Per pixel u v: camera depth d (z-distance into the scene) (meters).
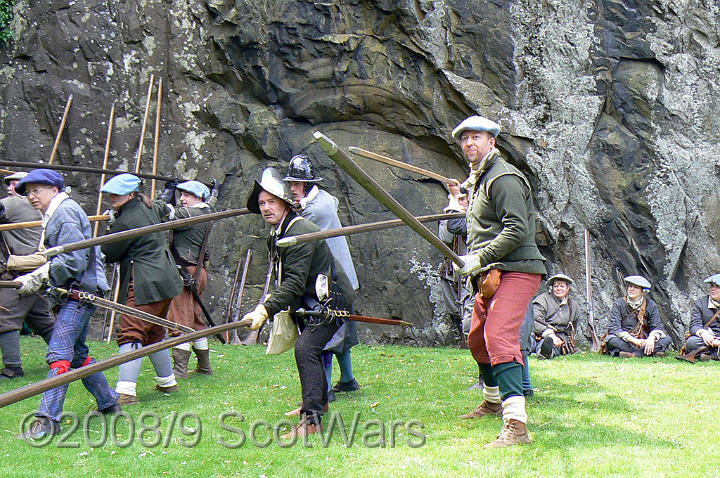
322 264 4.98
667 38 10.07
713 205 9.83
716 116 9.97
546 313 9.07
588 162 9.97
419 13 10.09
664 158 9.86
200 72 10.70
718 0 10.15
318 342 4.94
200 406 5.75
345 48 10.24
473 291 5.06
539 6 10.14
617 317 9.06
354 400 5.91
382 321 5.40
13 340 6.94
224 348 8.77
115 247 5.82
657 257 9.73
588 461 4.13
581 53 10.05
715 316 8.78
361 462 4.25
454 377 6.93
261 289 10.01
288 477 4.04
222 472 4.17
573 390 6.18
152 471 4.20
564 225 9.91
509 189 4.70
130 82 10.57
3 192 10.14
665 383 6.45
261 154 10.45
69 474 4.15
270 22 10.43
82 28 10.56
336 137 10.29
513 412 4.54
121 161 10.44
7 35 10.48
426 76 10.11
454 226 6.97
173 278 5.95
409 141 10.29
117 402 5.43
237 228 10.23
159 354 6.16
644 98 9.98
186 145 10.57
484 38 10.10
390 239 9.91
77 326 5.29
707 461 4.12
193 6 10.70
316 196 6.30
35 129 10.40
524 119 10.02
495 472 3.97
